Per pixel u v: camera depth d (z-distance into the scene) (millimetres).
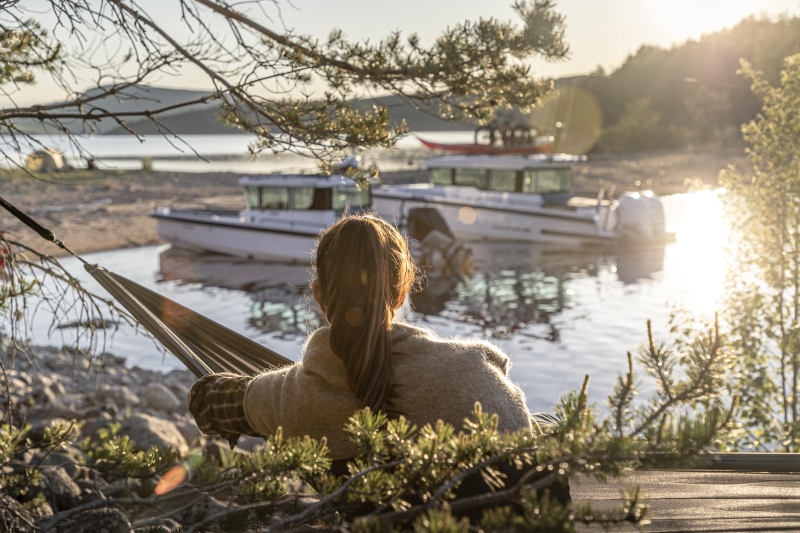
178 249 25781
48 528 2311
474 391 1563
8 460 3062
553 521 1113
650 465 1206
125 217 32188
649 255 23891
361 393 1546
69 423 3260
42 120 3400
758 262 8141
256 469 1575
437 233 21312
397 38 3680
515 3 3725
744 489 2820
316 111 3568
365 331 1540
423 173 47562
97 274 3195
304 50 3502
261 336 14867
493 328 15125
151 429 6641
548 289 19016
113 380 11812
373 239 1576
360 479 1421
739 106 99062
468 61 3678
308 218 23125
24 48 3146
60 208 33531
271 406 1676
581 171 57969
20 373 10398
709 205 38250
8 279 3623
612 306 16859
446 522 994
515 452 1320
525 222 26562
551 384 11414
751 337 7785
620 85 109250
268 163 75125
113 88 3406
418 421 1553
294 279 20812
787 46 72438
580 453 1229
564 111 92812
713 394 1382
